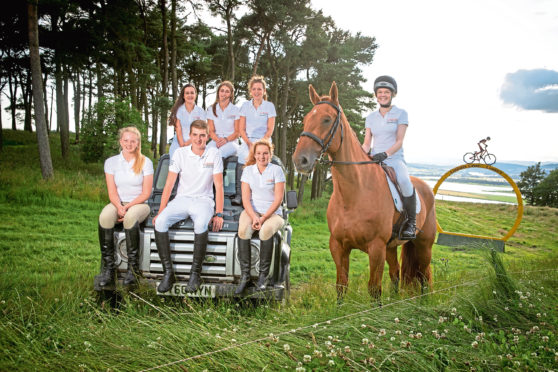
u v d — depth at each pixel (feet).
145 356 9.43
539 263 28.68
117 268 14.82
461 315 13.01
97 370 9.07
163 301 14.30
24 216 37.91
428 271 19.92
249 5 91.61
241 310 14.17
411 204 16.96
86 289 16.01
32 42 57.62
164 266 14.24
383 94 17.19
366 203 15.23
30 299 12.58
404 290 17.54
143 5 106.52
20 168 67.31
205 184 15.43
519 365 9.41
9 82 124.98
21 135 127.44
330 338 10.00
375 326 11.47
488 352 10.36
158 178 18.42
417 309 13.19
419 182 20.15
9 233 30.63
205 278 14.94
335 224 15.76
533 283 17.71
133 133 15.12
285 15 92.68
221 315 12.92
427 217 19.61
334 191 16.01
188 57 128.88
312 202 98.22
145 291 14.34
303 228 57.16
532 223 86.89
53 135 136.56
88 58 92.02
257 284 14.26
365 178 15.40
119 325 11.73
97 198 49.08
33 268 21.39
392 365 9.35
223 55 119.24
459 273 23.90
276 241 15.11
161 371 8.84
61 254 25.61
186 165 15.47
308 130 14.11
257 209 15.40
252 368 9.04
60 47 85.87
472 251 19.80
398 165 17.13
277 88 115.34
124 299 14.10
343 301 14.76
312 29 98.63
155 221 14.32
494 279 15.96
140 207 14.70
